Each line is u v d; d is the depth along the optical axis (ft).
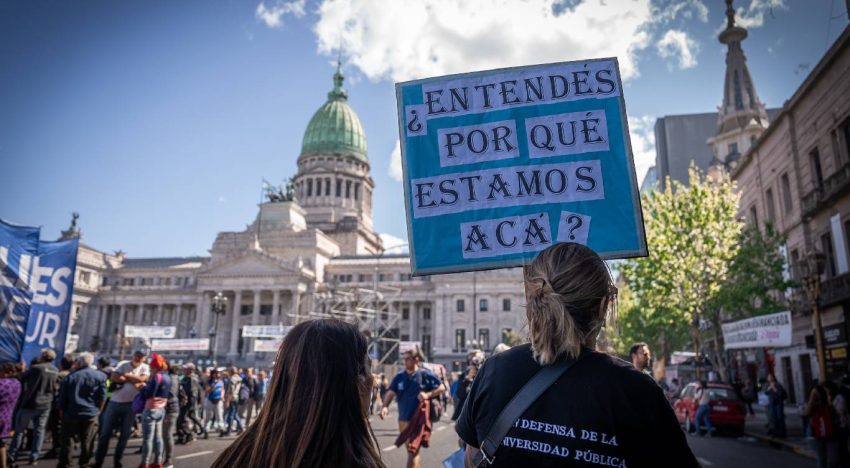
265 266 340.80
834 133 104.73
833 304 101.60
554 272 10.28
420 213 19.98
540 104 20.47
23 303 51.52
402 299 345.31
